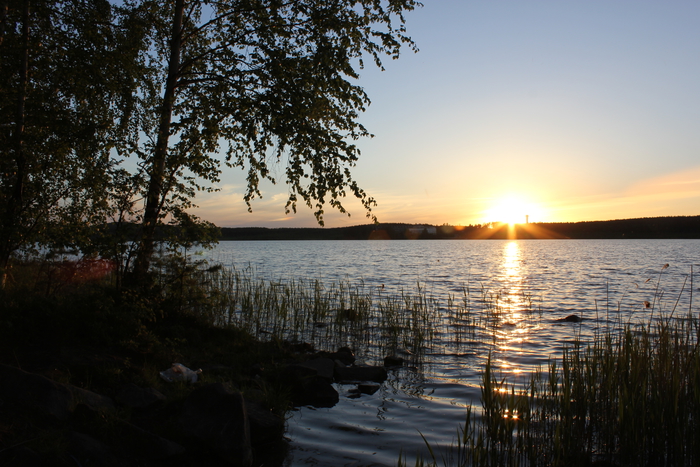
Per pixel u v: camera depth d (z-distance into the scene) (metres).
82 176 10.12
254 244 147.88
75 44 11.38
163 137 11.41
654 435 5.46
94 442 4.74
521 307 18.61
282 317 14.52
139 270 9.95
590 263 48.41
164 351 8.29
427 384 8.58
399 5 12.09
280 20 11.91
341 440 5.96
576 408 6.09
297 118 11.42
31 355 6.85
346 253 77.19
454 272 37.62
